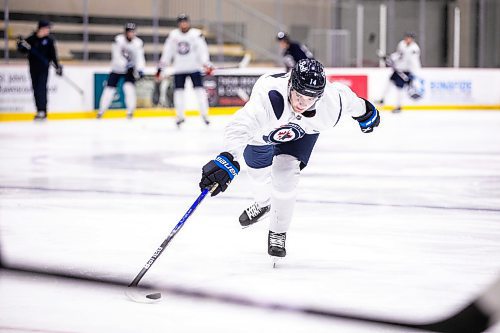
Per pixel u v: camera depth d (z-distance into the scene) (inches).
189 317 202.7
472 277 252.4
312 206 400.5
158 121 1105.4
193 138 827.4
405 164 596.4
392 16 1384.1
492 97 1433.3
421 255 286.4
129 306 213.0
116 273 255.3
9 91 1043.9
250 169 276.5
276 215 257.8
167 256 282.8
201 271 259.1
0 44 1166.3
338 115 238.4
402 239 316.8
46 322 197.9
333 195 438.0
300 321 198.5
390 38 1382.9
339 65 1397.6
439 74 1403.8
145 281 244.2
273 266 266.1
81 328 193.2
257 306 213.8
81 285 236.5
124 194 441.1
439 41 1446.9
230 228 339.6
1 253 285.6
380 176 524.1
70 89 1112.8
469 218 367.6
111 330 191.8
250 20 1407.5
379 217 368.8
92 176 520.1
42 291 229.0
